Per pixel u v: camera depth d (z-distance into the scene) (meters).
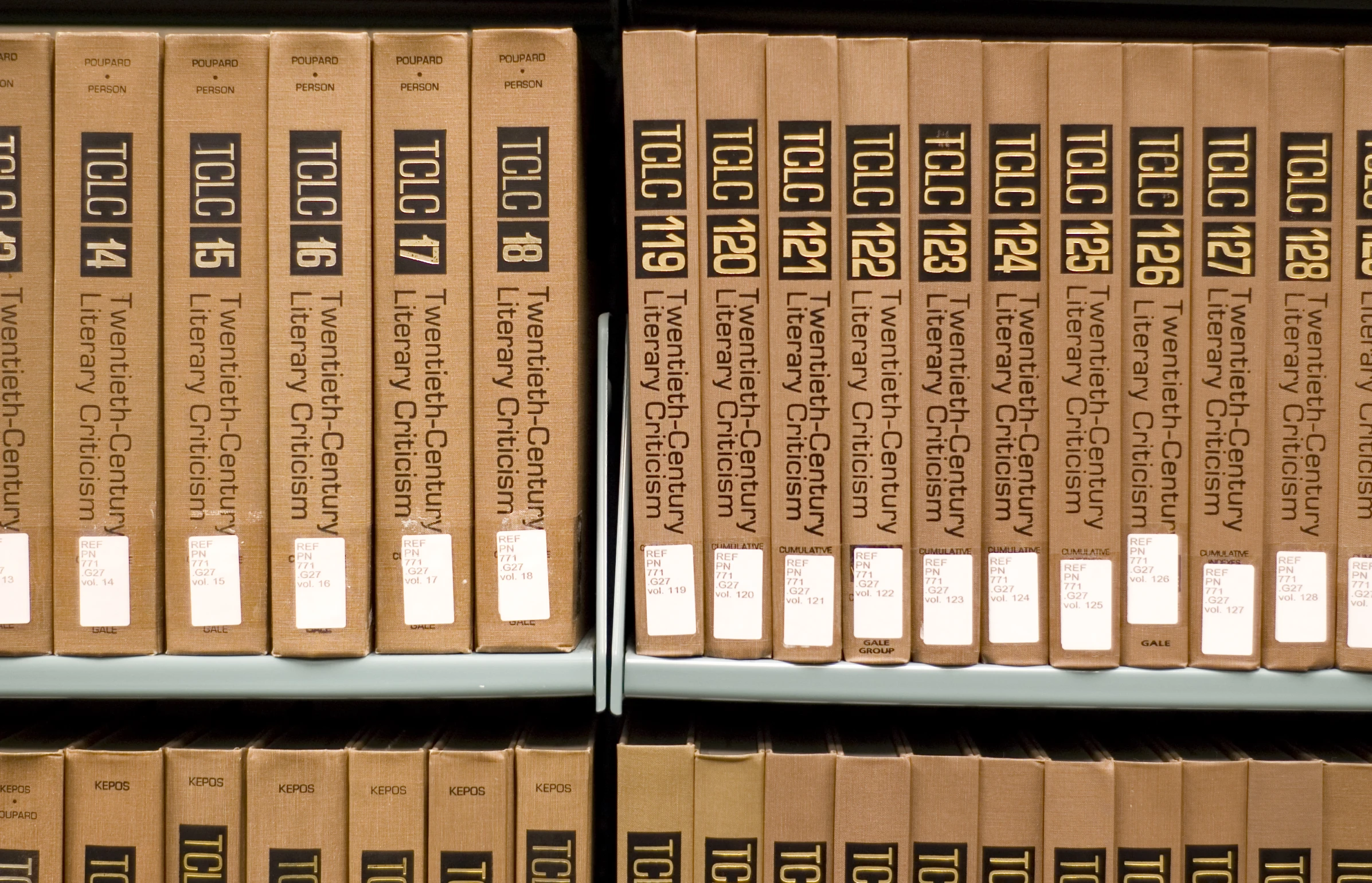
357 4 0.94
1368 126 0.72
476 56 0.72
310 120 0.72
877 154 0.72
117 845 0.74
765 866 0.75
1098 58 0.72
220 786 0.74
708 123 0.72
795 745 0.78
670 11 0.93
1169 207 0.72
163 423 0.73
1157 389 0.72
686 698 0.73
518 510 0.73
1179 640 0.73
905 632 0.73
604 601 0.74
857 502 0.73
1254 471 0.72
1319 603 0.73
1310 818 0.73
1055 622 0.73
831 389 0.72
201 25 0.98
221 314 0.72
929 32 0.98
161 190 0.73
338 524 0.72
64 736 0.80
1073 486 0.72
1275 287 0.73
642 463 0.73
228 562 0.73
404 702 0.97
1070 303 0.72
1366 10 0.93
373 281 0.73
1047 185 0.72
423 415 0.73
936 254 0.72
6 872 0.74
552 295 0.73
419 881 0.74
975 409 0.72
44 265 0.73
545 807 0.74
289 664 0.73
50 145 0.73
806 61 0.72
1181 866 0.74
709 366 0.73
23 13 0.95
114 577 0.73
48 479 0.73
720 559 0.73
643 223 0.73
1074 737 0.83
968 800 0.74
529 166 0.72
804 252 0.72
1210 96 0.72
